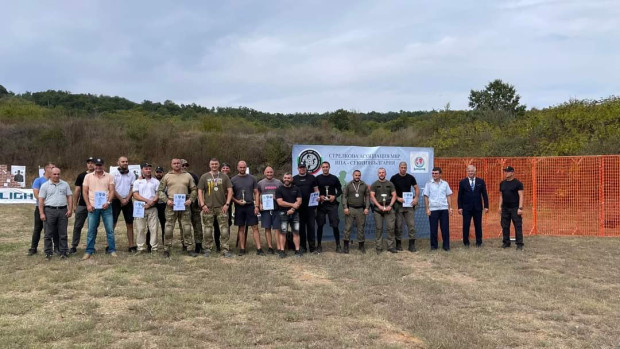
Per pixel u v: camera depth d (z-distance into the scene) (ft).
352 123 132.67
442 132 90.27
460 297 23.70
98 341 17.26
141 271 27.94
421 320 20.17
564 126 67.36
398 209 35.19
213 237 37.09
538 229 44.01
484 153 74.43
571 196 44.04
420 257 32.99
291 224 33.19
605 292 24.73
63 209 31.32
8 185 77.25
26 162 96.22
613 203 42.27
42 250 34.53
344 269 29.01
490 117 106.73
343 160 37.63
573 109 66.74
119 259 30.91
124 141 103.86
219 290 24.11
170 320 19.76
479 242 37.24
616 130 60.85
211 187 32.60
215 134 107.55
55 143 100.32
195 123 119.24
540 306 22.30
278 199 32.50
